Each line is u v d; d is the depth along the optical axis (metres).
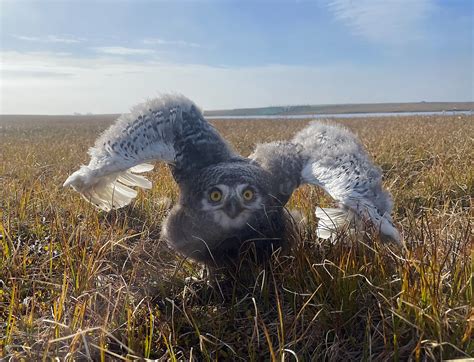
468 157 1.18
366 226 0.52
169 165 0.61
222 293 0.55
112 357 0.43
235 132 2.84
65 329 0.44
